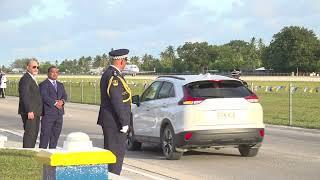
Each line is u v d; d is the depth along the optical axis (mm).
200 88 13109
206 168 12156
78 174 4336
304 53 150750
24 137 12555
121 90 8891
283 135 18922
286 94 45656
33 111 12375
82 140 4434
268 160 13266
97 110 31672
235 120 12930
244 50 173375
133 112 15219
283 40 153625
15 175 9719
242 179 10781
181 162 13070
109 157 4395
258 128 13109
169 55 164625
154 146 16312
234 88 13336
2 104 37906
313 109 30422
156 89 14500
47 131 12977
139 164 12781
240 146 13453
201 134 12688
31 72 12438
